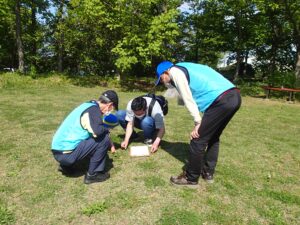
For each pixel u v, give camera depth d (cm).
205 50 1564
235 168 297
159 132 322
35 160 297
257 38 1263
